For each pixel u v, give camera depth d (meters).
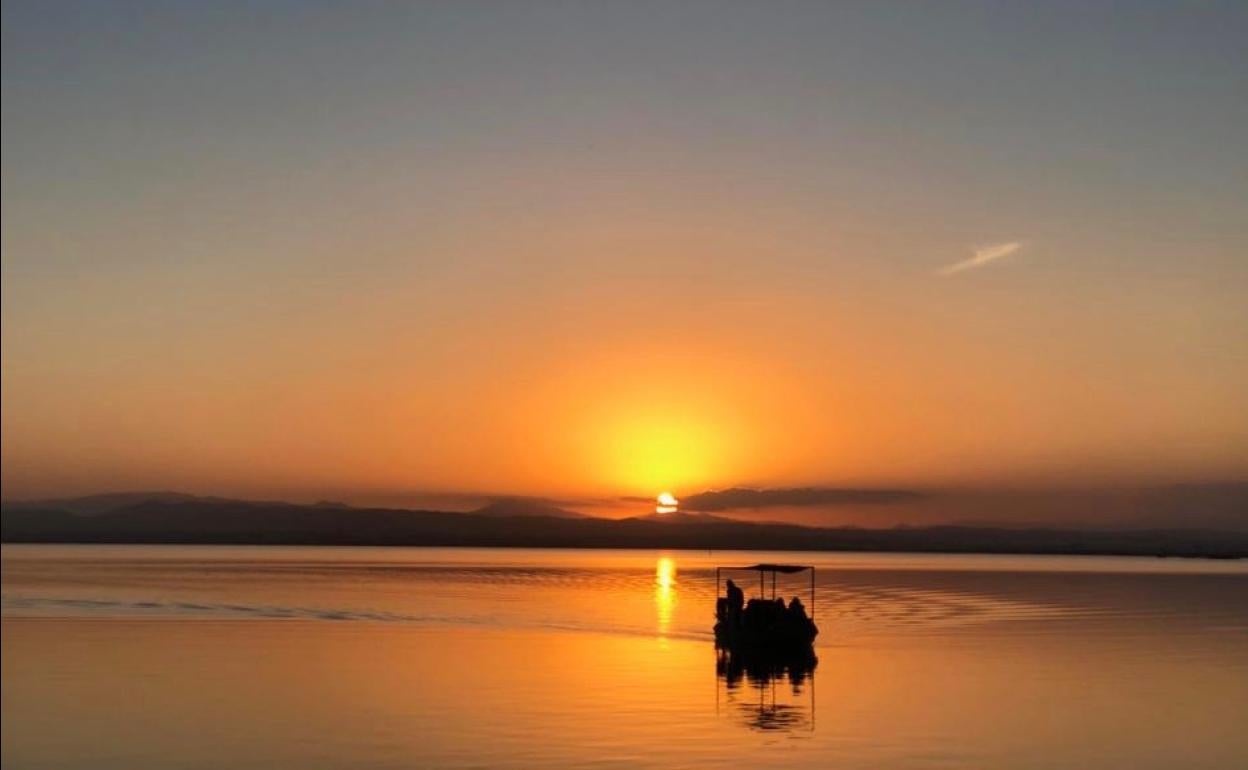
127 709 54.22
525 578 198.25
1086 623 100.44
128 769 42.31
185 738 47.38
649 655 74.44
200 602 126.62
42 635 88.00
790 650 73.81
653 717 50.47
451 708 53.12
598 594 147.00
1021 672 65.38
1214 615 110.50
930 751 43.56
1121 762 42.25
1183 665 68.88
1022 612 114.44
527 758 42.22
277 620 102.81
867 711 52.00
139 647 79.75
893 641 83.88
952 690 58.47
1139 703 54.44
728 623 77.88
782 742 44.84
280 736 47.38
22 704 55.72
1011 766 41.34
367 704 54.62
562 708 52.75
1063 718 50.25
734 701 54.69
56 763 43.50
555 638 85.81
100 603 124.88
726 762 41.44
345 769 41.22
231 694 58.25
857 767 40.81
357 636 87.56
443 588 159.75
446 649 78.19
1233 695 56.78
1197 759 42.72
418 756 42.97
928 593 152.00
